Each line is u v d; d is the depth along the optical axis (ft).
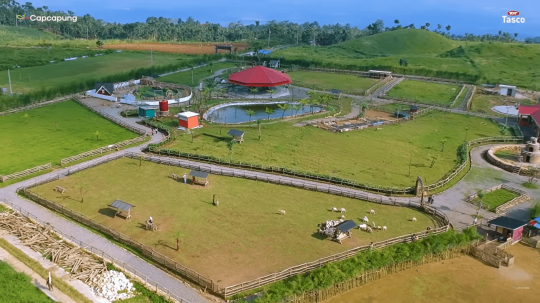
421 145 317.22
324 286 152.15
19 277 150.00
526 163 283.59
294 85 527.81
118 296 144.05
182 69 615.16
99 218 195.72
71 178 238.27
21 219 190.80
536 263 180.45
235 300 144.25
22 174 237.86
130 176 243.19
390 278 167.84
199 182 235.61
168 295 145.59
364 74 598.75
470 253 185.68
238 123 352.90
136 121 349.00
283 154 287.28
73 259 162.50
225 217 200.03
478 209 218.38
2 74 541.34
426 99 471.21
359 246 179.63
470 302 155.84
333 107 417.90
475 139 332.39
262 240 181.78
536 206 212.43
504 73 614.34
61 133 317.22
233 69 616.80
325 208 213.25
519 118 380.99
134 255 167.94
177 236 172.04
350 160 281.33
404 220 204.85
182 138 310.24
